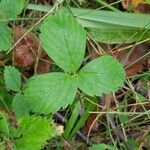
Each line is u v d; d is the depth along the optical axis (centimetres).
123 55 24
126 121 22
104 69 18
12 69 19
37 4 24
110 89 18
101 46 24
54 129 17
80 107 22
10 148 17
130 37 23
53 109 18
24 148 16
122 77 18
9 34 20
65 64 18
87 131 23
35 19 23
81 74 18
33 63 23
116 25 22
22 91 19
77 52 18
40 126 16
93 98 22
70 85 18
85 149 22
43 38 18
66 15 18
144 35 23
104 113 22
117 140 23
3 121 17
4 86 21
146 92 23
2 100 20
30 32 23
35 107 18
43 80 18
